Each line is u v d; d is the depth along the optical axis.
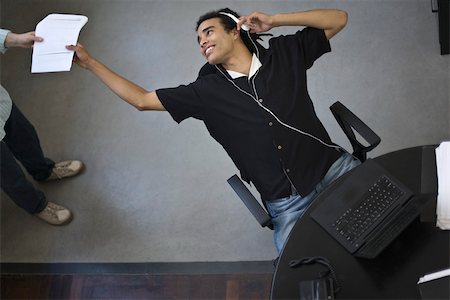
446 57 3.10
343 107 2.22
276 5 3.37
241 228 2.84
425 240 1.81
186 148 3.07
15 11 3.58
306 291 1.75
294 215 2.20
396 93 3.05
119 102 3.23
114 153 3.11
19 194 2.77
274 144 2.17
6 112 2.45
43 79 3.35
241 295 2.66
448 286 1.63
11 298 2.79
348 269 1.79
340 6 3.32
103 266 2.83
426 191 1.89
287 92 2.17
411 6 3.27
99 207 2.98
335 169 2.21
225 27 2.20
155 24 3.43
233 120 2.19
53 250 2.90
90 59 2.18
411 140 2.94
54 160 3.13
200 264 2.77
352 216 1.85
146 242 2.86
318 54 2.28
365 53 3.17
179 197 2.96
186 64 3.29
